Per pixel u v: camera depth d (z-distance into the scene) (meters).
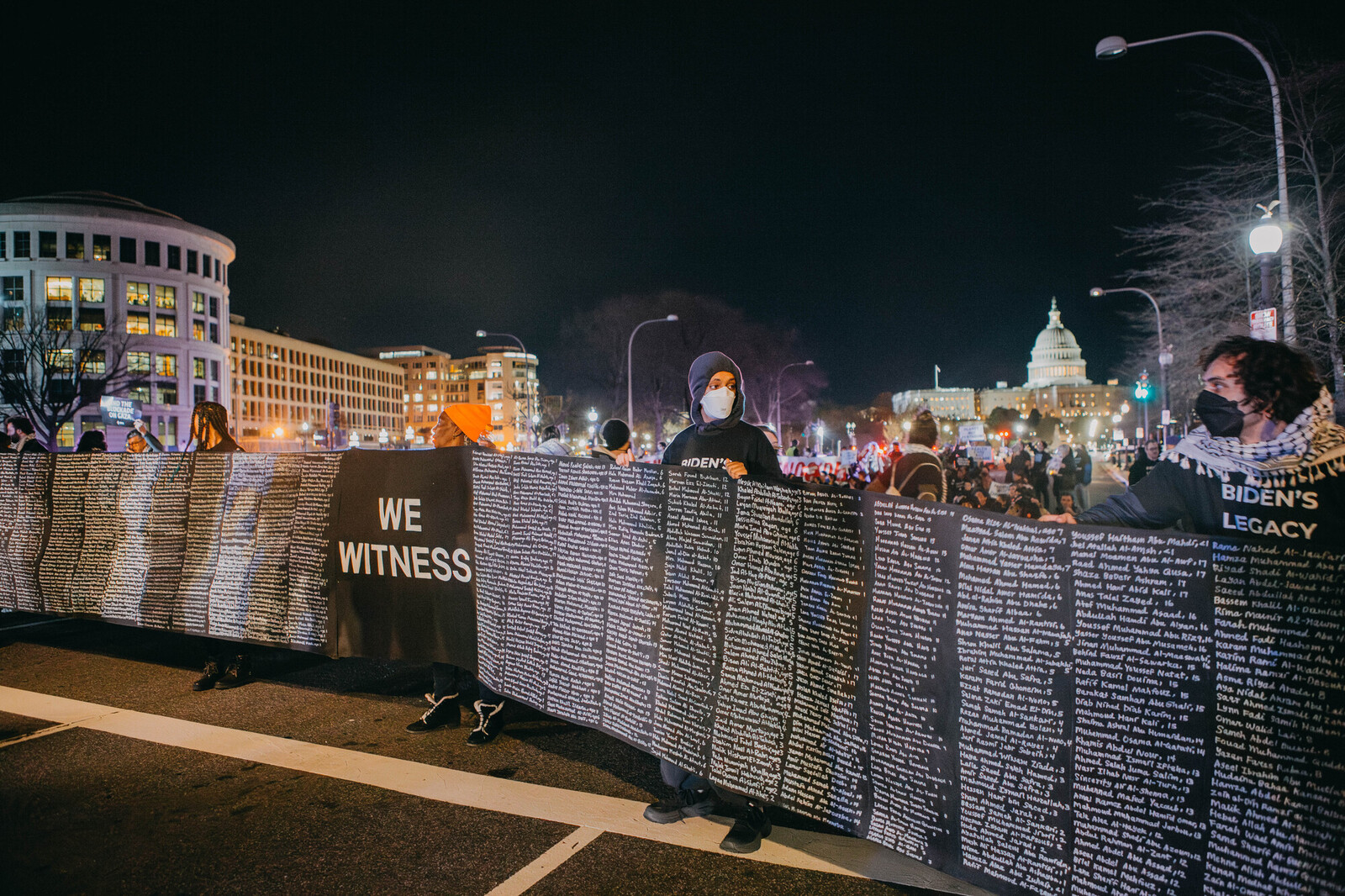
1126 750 2.23
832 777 2.84
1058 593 2.34
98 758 3.92
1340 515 2.34
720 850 3.03
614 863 2.91
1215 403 2.54
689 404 3.92
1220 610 2.09
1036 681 2.38
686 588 3.23
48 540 5.80
